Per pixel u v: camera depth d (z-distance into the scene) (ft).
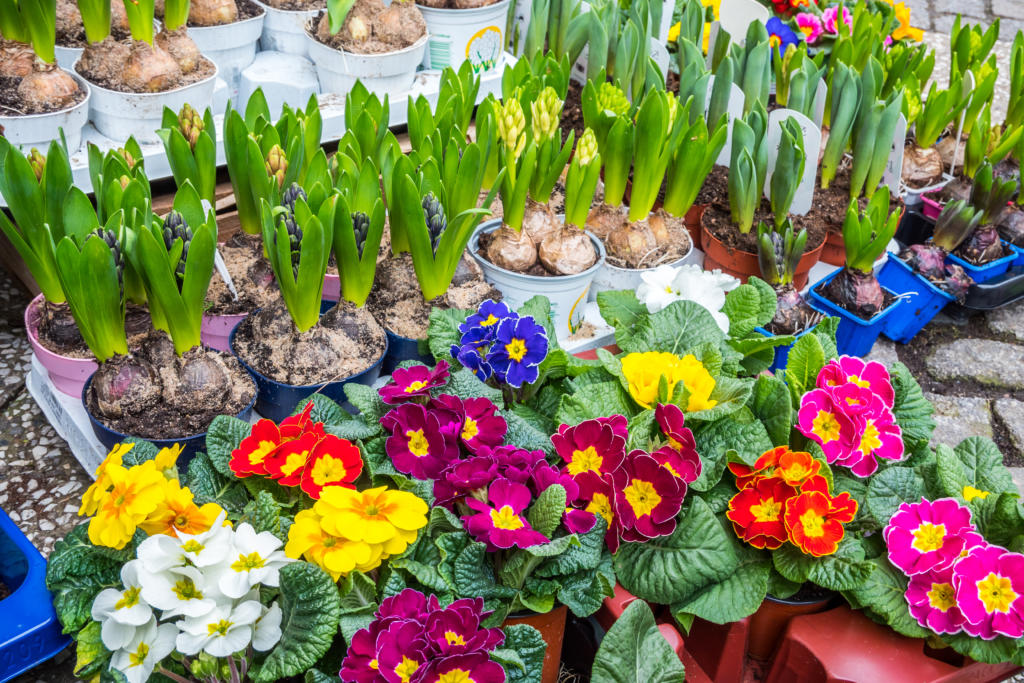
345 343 6.50
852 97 8.97
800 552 5.30
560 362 6.21
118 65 7.87
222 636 4.14
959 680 5.30
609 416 5.62
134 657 4.23
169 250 6.00
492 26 9.60
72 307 5.59
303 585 4.38
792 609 5.46
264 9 9.32
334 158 7.03
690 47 9.25
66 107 7.52
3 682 4.95
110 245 5.59
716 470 5.52
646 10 9.84
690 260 9.34
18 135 7.37
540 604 4.86
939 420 9.02
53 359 6.49
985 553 5.13
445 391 5.56
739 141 8.30
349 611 4.55
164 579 4.20
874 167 9.16
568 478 5.04
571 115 10.00
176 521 4.57
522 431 5.53
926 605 5.16
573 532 4.91
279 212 5.89
